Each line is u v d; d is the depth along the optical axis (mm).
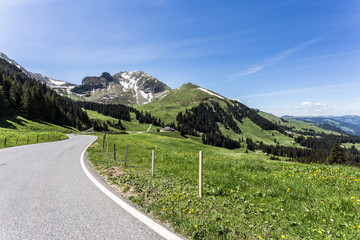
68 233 3754
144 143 34875
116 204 5309
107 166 11312
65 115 137875
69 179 8109
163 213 4703
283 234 3994
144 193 6414
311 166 10922
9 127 78812
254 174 9102
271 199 5918
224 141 198250
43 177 8414
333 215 4699
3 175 8750
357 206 5047
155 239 3570
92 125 160125
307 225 4320
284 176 8648
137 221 4293
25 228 3928
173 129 195250
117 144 30094
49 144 29984
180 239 3596
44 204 5250
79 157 15297
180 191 6832
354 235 3816
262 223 4453
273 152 195375
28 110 103125
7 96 104625
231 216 4797
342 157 44531
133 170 10461
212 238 3723
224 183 7672
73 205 5199
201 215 4785
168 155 17375
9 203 5301
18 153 17578
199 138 197625
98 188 6816
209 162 13344
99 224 4125
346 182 7301
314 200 5648
